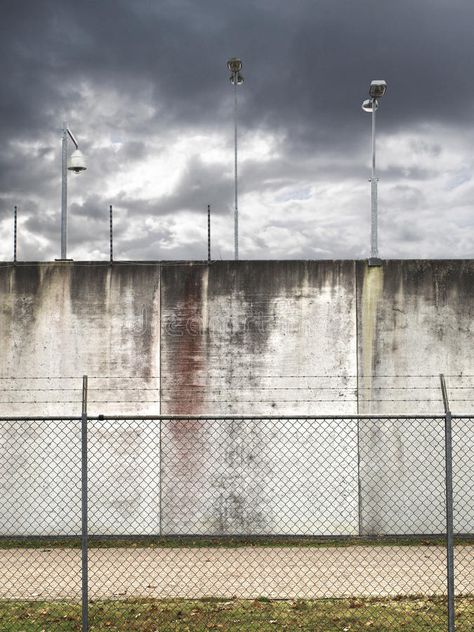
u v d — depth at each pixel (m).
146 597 8.79
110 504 12.55
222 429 12.64
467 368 12.72
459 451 12.61
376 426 12.62
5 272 12.95
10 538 12.38
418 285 12.81
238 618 7.92
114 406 12.73
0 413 12.81
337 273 12.81
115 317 12.84
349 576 9.76
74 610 8.30
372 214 13.20
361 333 12.77
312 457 12.57
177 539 12.34
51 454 12.67
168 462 12.61
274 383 12.69
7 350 12.88
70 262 12.91
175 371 12.75
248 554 11.16
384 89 13.60
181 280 12.83
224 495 12.54
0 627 7.73
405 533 12.46
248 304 12.79
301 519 12.45
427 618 7.90
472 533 12.41
